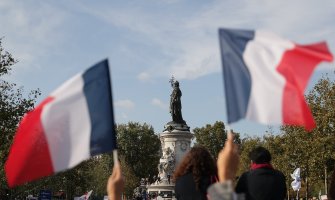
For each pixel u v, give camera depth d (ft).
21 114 177.99
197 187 32.96
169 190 307.78
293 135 226.79
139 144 532.73
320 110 199.82
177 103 324.80
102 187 433.48
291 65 30.30
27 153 32.35
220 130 587.68
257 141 420.77
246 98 30.07
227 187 24.54
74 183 348.79
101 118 32.63
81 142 32.48
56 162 32.32
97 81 33.04
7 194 265.54
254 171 35.50
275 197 35.06
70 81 33.12
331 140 196.03
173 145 310.45
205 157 33.58
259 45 30.89
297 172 194.29
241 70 30.55
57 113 32.68
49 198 183.62
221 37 31.14
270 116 29.71
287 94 29.94
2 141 176.14
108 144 32.30
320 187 281.95
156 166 531.91
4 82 176.35
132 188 420.36
